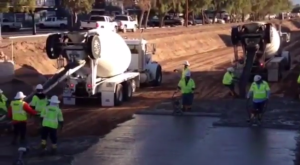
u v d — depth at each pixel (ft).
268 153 64.69
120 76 106.01
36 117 83.51
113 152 65.87
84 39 95.66
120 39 105.09
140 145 69.41
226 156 63.41
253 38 119.85
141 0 285.64
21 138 71.00
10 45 141.08
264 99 80.64
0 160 62.44
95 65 97.66
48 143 70.85
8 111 72.79
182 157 63.05
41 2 328.08
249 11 465.88
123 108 98.53
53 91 109.19
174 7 320.09
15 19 270.67
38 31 253.65
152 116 90.02
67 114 92.63
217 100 106.01
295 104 99.91
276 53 135.03
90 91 97.91
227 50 258.37
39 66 137.18
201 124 82.89
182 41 241.55
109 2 375.66
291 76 139.74
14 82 113.80
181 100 97.81
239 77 114.73
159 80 130.93
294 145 68.80
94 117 90.02
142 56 122.11
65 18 294.05
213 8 422.00
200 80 138.82
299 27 496.23
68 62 97.25
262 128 79.51
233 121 84.48
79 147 68.85
